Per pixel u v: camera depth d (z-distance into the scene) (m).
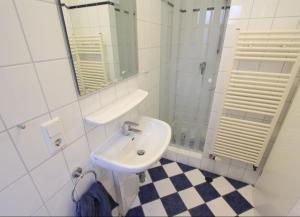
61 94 0.81
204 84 2.00
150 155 1.21
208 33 1.77
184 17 1.80
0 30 0.56
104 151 1.14
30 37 0.64
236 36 1.31
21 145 0.68
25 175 0.72
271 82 1.32
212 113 1.71
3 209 0.67
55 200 0.89
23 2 0.60
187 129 2.25
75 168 0.98
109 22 1.05
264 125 1.46
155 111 2.06
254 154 1.60
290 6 1.17
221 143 1.71
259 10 1.24
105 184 1.30
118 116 1.02
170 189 1.77
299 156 1.08
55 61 0.75
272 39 1.24
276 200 1.27
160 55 1.88
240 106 1.49
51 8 0.70
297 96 1.21
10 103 0.62
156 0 1.57
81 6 0.83
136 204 1.63
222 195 1.71
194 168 2.05
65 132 0.86
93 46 0.95
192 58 1.95
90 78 0.96
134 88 1.47
